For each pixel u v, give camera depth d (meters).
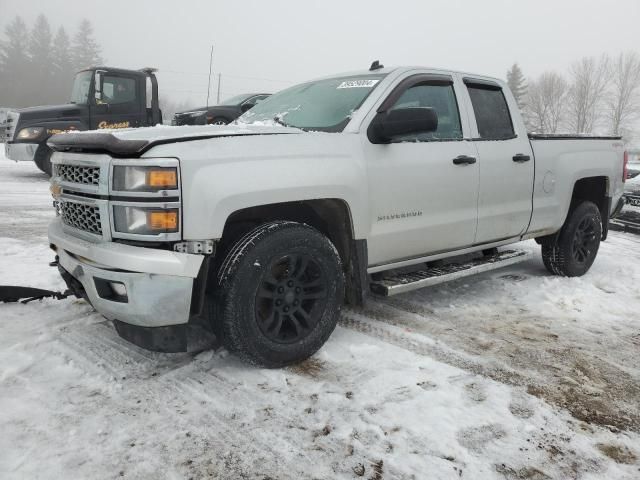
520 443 2.39
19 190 10.07
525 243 6.84
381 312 4.05
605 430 2.53
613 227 9.68
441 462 2.23
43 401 2.56
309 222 3.42
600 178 5.43
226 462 2.18
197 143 2.66
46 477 2.04
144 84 11.40
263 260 2.81
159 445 2.27
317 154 3.07
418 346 3.40
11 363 2.91
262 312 2.94
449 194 3.81
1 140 20.02
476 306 4.30
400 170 3.48
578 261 5.26
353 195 3.20
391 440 2.36
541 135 4.77
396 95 3.61
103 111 11.02
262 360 2.90
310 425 2.46
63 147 2.94
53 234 3.10
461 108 4.04
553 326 3.91
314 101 3.82
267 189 2.78
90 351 3.11
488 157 4.10
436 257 3.96
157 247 2.60
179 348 2.71
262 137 2.91
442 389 2.83
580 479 2.17
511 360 3.26
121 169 2.57
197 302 2.69
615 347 3.55
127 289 2.55
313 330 3.10
